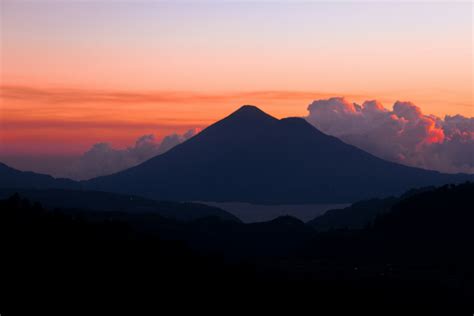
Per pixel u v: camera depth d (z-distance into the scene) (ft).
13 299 448.24
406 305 504.02
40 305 446.19
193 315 458.91
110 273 494.18
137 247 543.80
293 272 593.42
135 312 453.58
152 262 520.01
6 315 428.56
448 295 533.14
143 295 472.85
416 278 583.58
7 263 486.38
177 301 472.44
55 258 501.97
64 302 453.17
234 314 465.06
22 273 477.36
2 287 458.91
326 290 519.19
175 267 520.42
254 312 469.98
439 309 504.02
